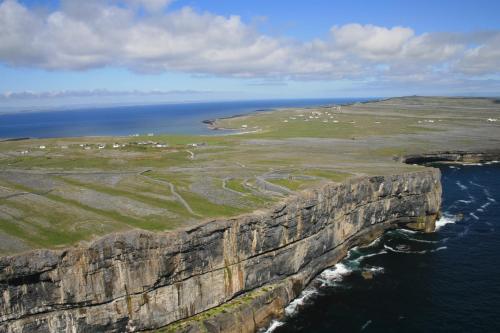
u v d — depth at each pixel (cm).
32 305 4584
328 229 7281
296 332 5750
